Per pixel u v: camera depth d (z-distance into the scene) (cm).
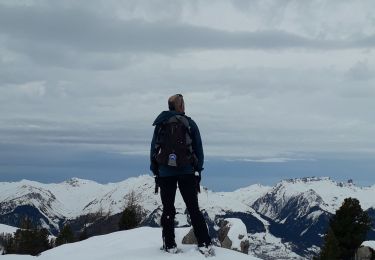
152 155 1038
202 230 1038
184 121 1023
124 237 1353
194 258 1009
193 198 1035
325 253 3816
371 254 3369
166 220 1052
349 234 3859
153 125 1034
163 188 1045
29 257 1258
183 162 1002
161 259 1005
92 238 1401
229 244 1802
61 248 1316
